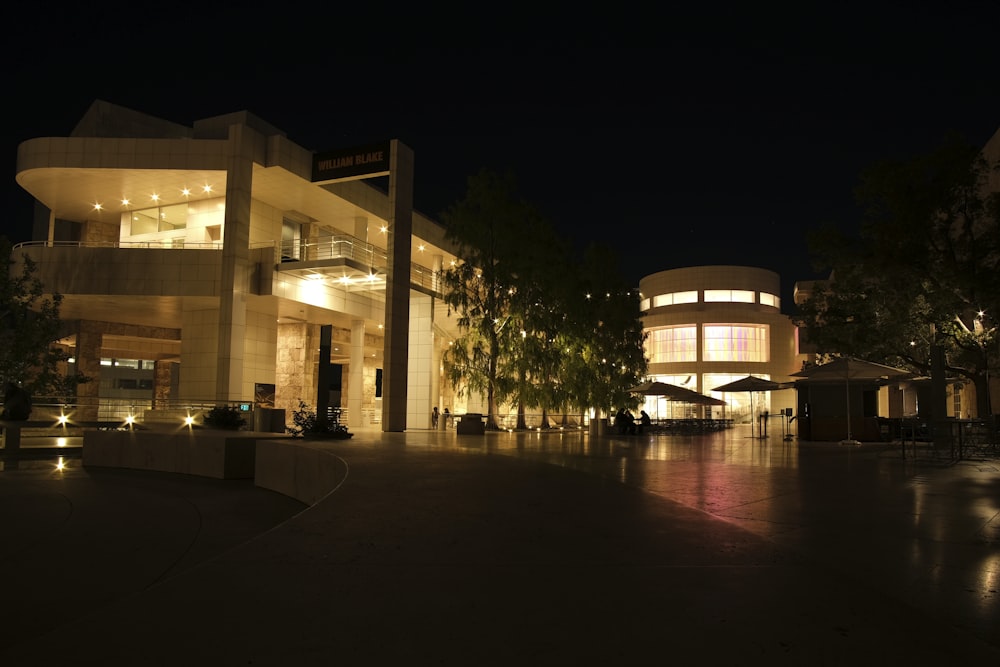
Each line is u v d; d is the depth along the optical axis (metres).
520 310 33.22
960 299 28.25
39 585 7.84
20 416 26.12
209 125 39.50
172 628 3.42
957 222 35.16
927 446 20.64
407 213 34.25
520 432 34.09
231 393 31.72
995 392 39.25
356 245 37.28
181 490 16.62
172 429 26.22
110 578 8.24
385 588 4.21
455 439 23.84
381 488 9.10
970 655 3.19
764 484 10.94
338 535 5.88
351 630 3.42
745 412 76.00
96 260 34.69
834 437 26.61
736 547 5.51
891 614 3.79
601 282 42.28
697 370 77.12
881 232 28.69
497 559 5.04
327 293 37.50
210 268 34.44
